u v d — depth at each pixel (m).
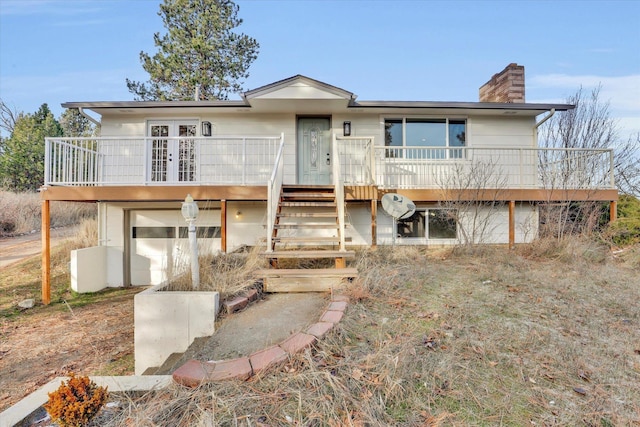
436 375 2.39
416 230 8.96
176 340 3.72
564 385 2.40
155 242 8.84
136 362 3.73
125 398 2.15
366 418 1.92
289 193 7.55
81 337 5.34
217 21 16.44
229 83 17.30
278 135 9.02
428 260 6.56
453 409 2.08
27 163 21.02
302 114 9.10
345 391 2.12
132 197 7.27
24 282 8.34
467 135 9.10
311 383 2.21
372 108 8.70
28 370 4.28
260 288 4.45
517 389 2.32
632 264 6.23
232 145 8.91
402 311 3.62
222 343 2.99
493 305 3.93
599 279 5.11
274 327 3.31
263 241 6.74
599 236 7.75
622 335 3.21
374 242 7.80
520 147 8.16
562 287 4.67
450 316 3.52
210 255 5.50
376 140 9.05
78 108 8.27
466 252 7.07
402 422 1.94
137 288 8.56
